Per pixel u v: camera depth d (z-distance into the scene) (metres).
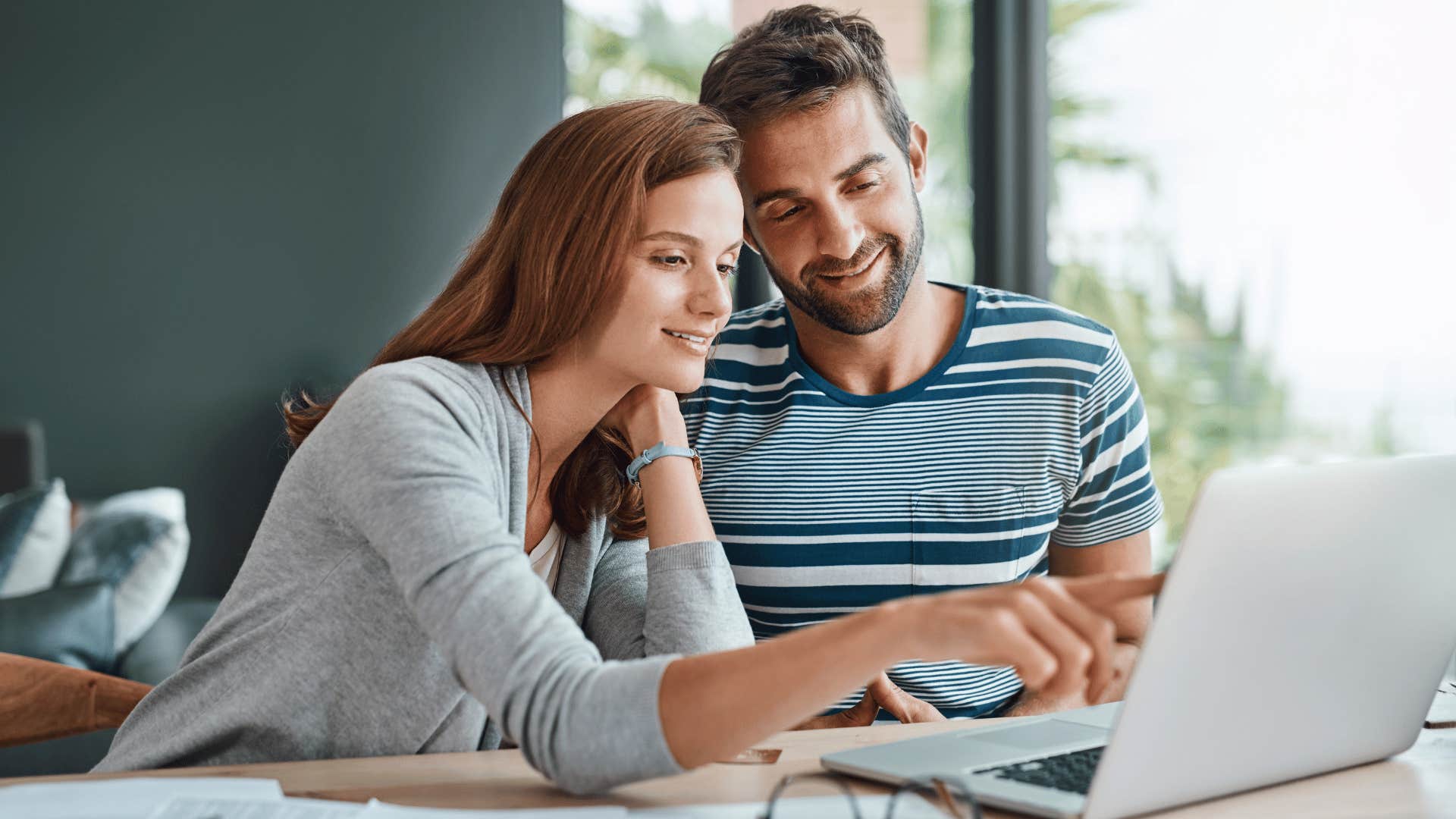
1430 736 1.05
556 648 0.87
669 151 1.14
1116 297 3.04
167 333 3.81
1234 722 0.82
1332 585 0.84
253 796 0.83
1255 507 0.78
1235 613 0.78
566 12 3.85
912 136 1.56
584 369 1.20
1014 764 0.91
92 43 3.76
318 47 3.85
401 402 1.02
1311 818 0.83
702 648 1.16
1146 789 0.79
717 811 0.84
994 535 1.50
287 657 1.07
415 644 1.07
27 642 2.10
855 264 1.42
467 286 1.19
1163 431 2.90
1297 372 2.54
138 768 1.08
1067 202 3.22
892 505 1.50
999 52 3.32
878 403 1.53
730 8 3.57
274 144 3.85
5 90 3.72
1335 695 0.88
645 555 1.37
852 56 1.40
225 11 3.81
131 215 3.79
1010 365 1.53
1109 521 1.61
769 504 1.50
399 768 0.95
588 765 0.83
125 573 2.56
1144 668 0.75
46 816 0.79
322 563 1.07
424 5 3.87
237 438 3.85
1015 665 0.76
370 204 3.89
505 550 0.93
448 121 3.89
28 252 3.75
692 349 1.18
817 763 0.96
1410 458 0.89
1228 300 2.71
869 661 0.80
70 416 3.77
